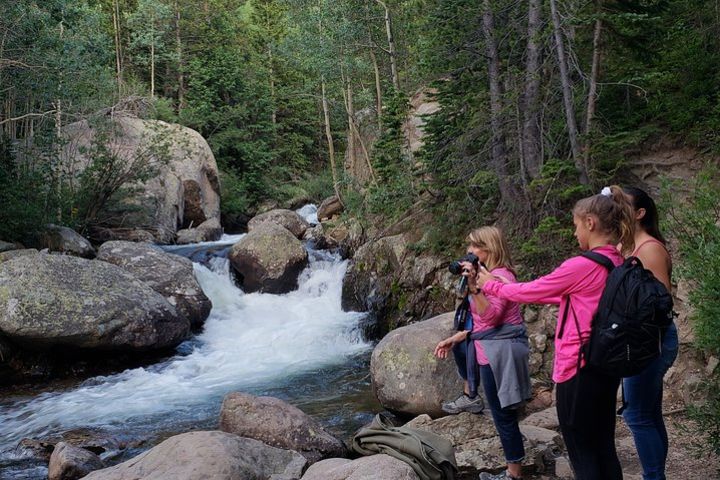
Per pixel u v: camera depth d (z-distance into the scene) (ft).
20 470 18.17
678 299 20.21
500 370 12.57
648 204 10.77
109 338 28.99
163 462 13.93
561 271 9.32
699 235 14.53
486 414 17.30
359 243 44.52
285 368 29.30
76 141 60.59
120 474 13.78
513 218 29.86
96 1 90.53
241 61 107.76
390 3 62.75
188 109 94.32
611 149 27.04
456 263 12.39
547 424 17.40
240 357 31.35
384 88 74.84
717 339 12.83
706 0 30.91
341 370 28.58
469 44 31.91
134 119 69.46
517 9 30.40
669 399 18.07
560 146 29.40
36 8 47.19
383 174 43.16
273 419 17.66
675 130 29.17
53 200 49.57
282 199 94.27
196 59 100.07
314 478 12.73
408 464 13.02
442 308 30.96
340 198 65.16
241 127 104.47
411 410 19.66
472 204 31.60
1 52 45.91
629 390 10.39
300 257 42.14
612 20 26.11
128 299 30.45
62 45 48.65
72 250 43.06
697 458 13.28
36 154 53.78
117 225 59.26
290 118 111.55
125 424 22.20
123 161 57.41
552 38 27.99
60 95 50.96
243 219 89.92
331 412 22.33
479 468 14.66
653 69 30.09
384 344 20.90
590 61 30.55
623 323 8.48
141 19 96.12
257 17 114.11
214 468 13.52
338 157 110.32
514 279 12.62
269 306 39.45
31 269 29.32
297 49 71.05
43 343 28.43
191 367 29.81
